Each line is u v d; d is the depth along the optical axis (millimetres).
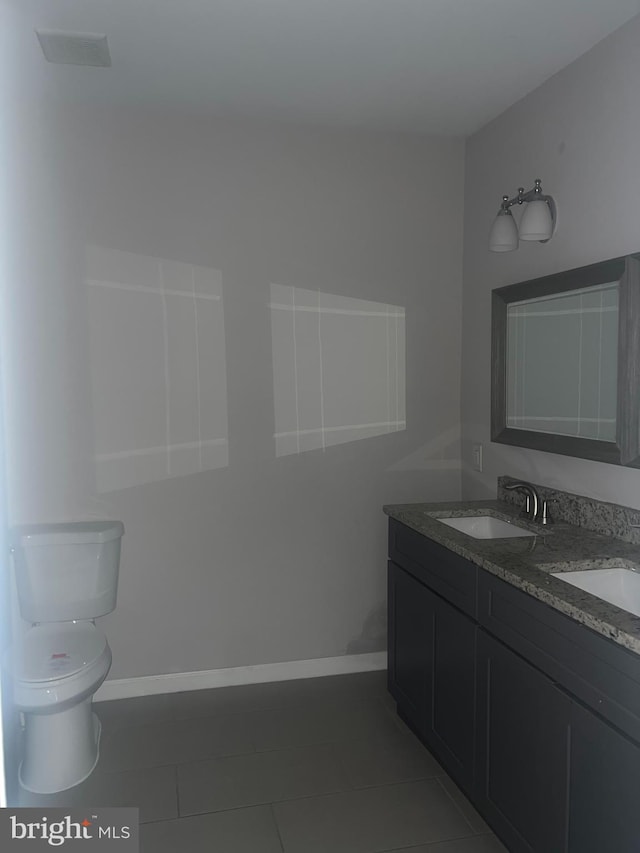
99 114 2715
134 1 1934
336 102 2686
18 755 2408
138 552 2889
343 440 3076
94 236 2736
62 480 2773
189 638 2973
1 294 2596
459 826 2051
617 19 2035
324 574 3104
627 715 1390
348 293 3033
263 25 2076
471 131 3008
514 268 2715
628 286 1991
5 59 2322
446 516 2646
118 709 2805
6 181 2613
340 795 2205
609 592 1934
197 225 2844
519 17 2025
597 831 1479
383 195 3047
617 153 2098
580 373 2264
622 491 2139
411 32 2119
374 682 3064
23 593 2559
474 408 3086
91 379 2768
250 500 2988
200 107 2738
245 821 2074
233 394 2928
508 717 1852
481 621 2012
